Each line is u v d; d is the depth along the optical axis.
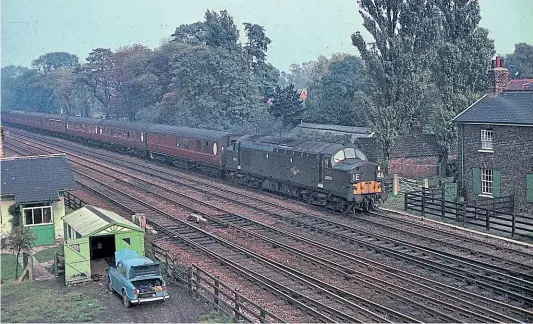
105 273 22.06
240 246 24.62
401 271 20.67
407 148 44.28
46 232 27.14
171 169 50.47
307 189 34.19
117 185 41.72
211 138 44.47
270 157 37.34
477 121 32.66
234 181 42.84
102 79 81.75
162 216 31.31
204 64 64.44
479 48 42.12
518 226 28.22
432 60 42.50
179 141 49.59
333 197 32.00
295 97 65.88
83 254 21.08
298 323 16.58
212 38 70.75
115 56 78.44
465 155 33.97
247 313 17.56
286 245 24.31
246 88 65.56
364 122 59.84
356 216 30.56
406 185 41.03
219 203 34.62
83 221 22.83
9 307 18.50
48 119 79.31
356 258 22.62
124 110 78.56
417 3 41.06
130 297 18.12
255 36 74.88
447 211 29.42
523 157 30.56
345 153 32.06
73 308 18.34
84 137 69.31
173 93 68.50
